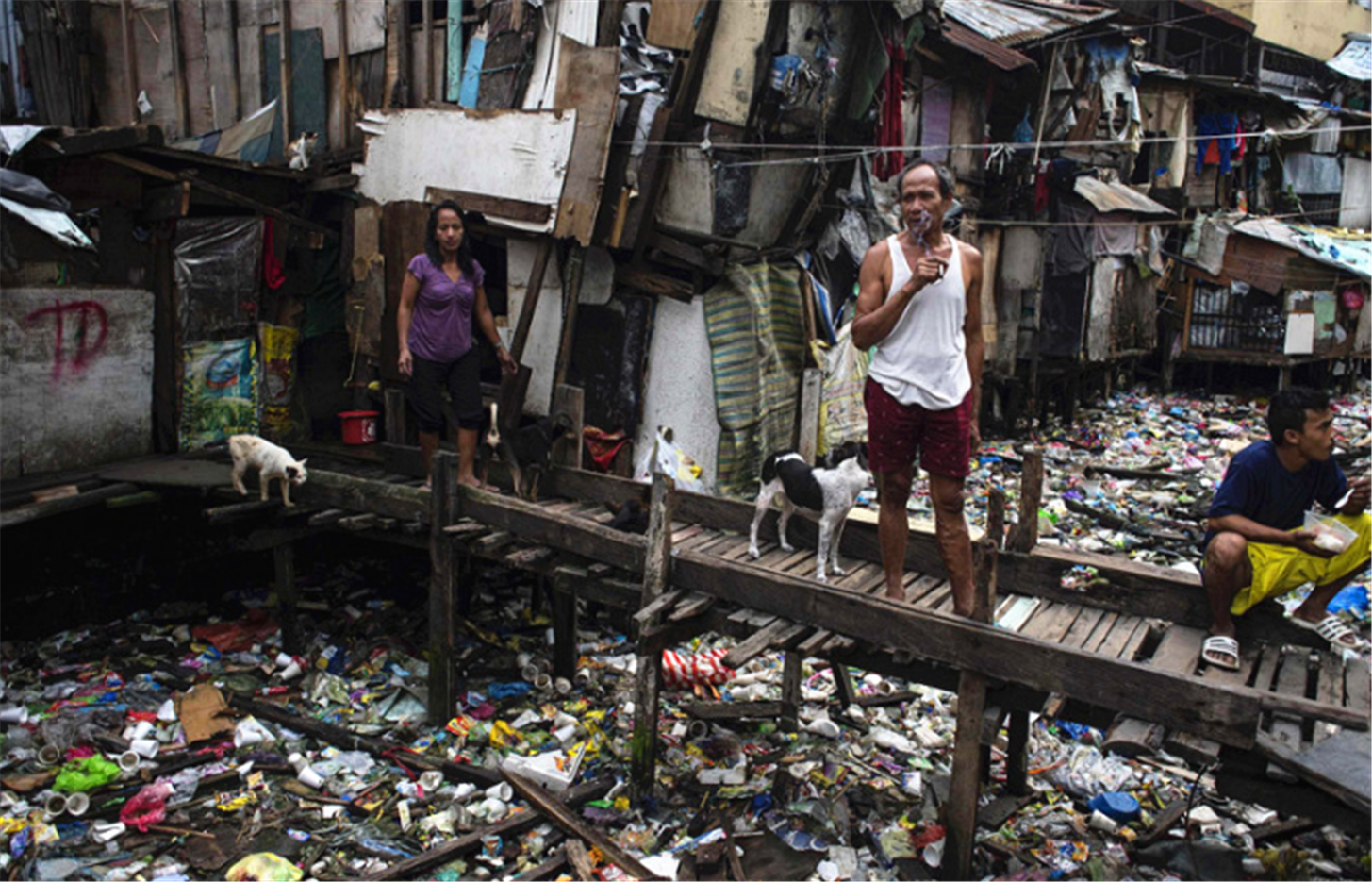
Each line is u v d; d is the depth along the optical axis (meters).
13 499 6.07
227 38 9.85
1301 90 21.77
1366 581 7.39
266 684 6.03
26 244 6.66
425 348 6.03
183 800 4.79
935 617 3.94
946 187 3.80
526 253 7.98
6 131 6.68
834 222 9.12
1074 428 14.52
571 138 7.32
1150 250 17.17
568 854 4.29
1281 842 4.43
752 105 7.58
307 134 9.31
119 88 10.70
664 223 7.97
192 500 7.25
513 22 7.67
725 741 5.32
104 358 7.11
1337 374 19.19
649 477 7.35
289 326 8.59
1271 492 4.12
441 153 8.00
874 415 4.08
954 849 4.00
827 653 4.20
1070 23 13.79
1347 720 3.27
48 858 4.30
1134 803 4.63
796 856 4.36
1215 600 4.11
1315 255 16.86
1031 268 13.92
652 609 4.45
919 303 3.88
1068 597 4.73
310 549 7.91
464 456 6.22
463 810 4.70
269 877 4.07
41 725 5.25
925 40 11.23
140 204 7.32
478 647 6.51
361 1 8.78
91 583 6.86
